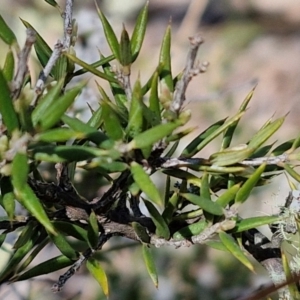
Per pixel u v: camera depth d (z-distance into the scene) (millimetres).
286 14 2262
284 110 1742
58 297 932
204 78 1893
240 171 489
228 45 2078
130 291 947
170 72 480
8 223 505
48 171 630
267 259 510
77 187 682
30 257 521
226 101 1679
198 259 1009
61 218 500
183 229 495
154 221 489
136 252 1027
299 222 503
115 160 472
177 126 463
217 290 946
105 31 488
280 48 2068
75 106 763
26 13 1622
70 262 508
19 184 452
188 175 493
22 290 861
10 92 460
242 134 1495
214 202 483
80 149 462
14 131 460
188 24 1764
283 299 504
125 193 499
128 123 473
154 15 2260
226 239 484
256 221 490
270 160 492
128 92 488
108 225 501
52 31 1630
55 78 508
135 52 493
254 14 2260
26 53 459
